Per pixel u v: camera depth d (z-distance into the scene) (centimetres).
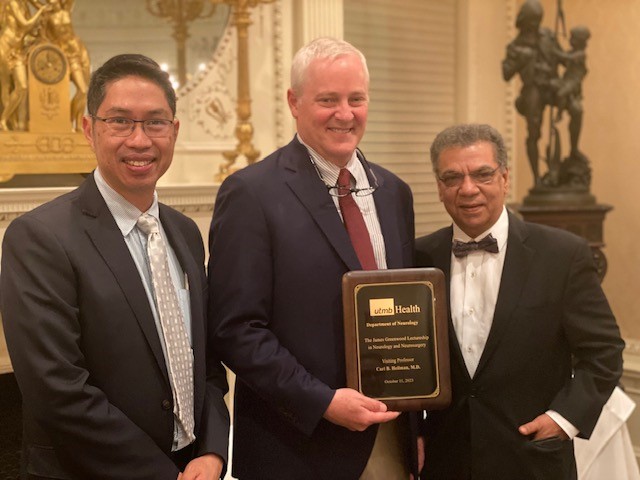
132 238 199
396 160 536
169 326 198
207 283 223
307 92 221
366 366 218
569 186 466
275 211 220
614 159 516
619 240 516
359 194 232
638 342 500
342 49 220
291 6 453
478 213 233
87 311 189
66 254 187
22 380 183
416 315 219
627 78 507
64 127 362
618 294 517
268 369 210
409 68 536
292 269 218
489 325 236
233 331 215
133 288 193
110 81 191
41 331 181
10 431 364
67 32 362
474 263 240
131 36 402
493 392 233
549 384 236
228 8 432
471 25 547
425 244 252
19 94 350
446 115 557
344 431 221
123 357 190
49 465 190
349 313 217
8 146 348
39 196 348
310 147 228
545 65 460
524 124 568
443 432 239
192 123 426
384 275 218
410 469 236
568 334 236
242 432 230
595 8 519
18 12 347
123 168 192
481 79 555
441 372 220
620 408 337
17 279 185
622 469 336
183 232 216
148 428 193
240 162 439
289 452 222
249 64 441
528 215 455
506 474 231
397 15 528
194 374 205
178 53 418
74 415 180
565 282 234
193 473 194
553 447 228
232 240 219
